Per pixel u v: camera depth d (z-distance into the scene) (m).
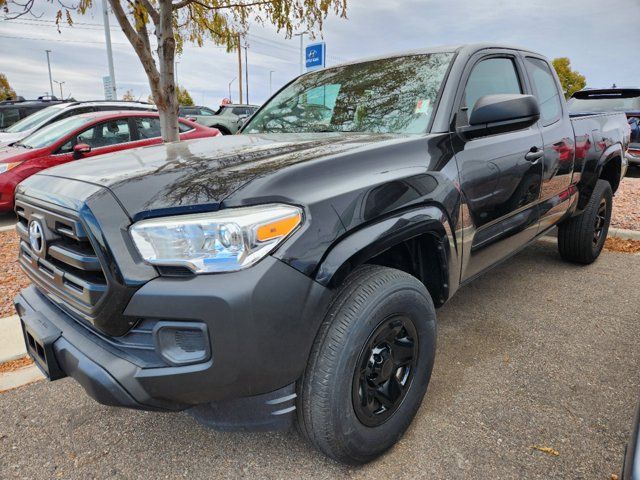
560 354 2.86
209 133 8.66
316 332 1.65
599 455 2.02
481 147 2.52
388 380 1.98
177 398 1.59
